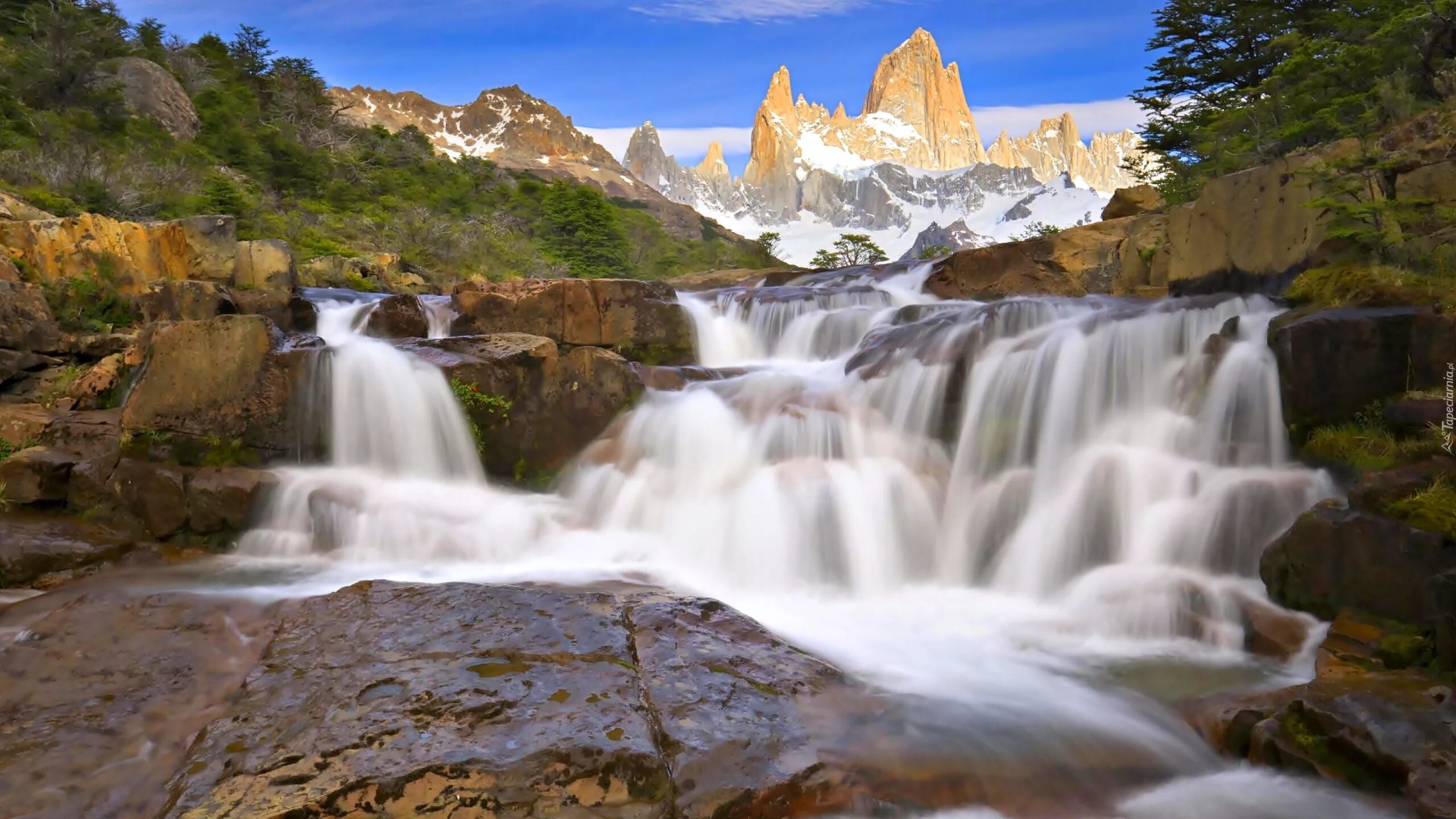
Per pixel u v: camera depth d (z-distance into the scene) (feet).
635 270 210.59
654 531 35.24
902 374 39.17
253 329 37.47
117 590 28.27
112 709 18.88
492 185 258.98
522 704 17.71
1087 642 25.31
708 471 37.06
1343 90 57.16
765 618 27.22
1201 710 19.45
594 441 40.14
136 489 34.37
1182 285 54.80
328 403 37.83
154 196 115.24
